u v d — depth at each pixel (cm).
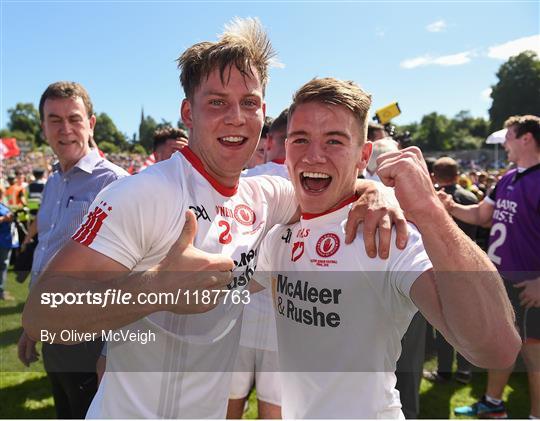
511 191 329
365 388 137
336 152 141
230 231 140
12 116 9062
